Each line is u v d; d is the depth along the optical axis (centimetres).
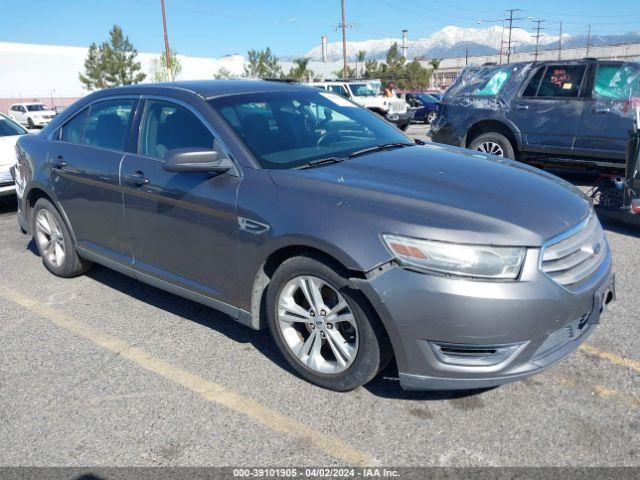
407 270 265
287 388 318
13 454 271
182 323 406
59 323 414
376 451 264
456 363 269
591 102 767
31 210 515
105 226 421
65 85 6034
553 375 321
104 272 518
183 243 359
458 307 257
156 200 369
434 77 7944
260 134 353
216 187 334
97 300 454
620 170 796
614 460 252
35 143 493
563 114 793
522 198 297
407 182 307
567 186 345
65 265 486
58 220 476
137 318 417
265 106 382
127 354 364
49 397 318
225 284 342
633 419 279
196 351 365
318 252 294
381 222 273
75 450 273
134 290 472
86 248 453
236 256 328
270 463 260
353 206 285
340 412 294
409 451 263
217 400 310
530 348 266
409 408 295
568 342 287
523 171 351
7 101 5638
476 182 312
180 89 388
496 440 268
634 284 451
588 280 286
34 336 394
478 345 261
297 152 351
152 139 387
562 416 284
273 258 320
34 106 3722
